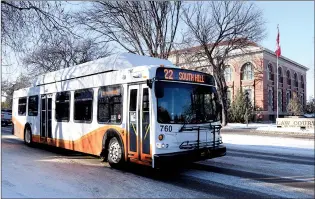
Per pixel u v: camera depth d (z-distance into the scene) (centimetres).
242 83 4962
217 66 3023
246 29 2812
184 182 754
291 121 2525
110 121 932
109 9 2053
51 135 1276
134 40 2189
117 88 916
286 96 5703
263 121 4675
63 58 2712
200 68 3209
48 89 1330
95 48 2836
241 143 1692
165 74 813
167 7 2141
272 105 5109
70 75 1174
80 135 1077
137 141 824
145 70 810
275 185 744
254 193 670
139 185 715
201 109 867
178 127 801
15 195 587
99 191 651
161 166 749
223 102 3234
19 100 1664
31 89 1506
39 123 1393
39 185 680
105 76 978
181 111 820
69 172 843
